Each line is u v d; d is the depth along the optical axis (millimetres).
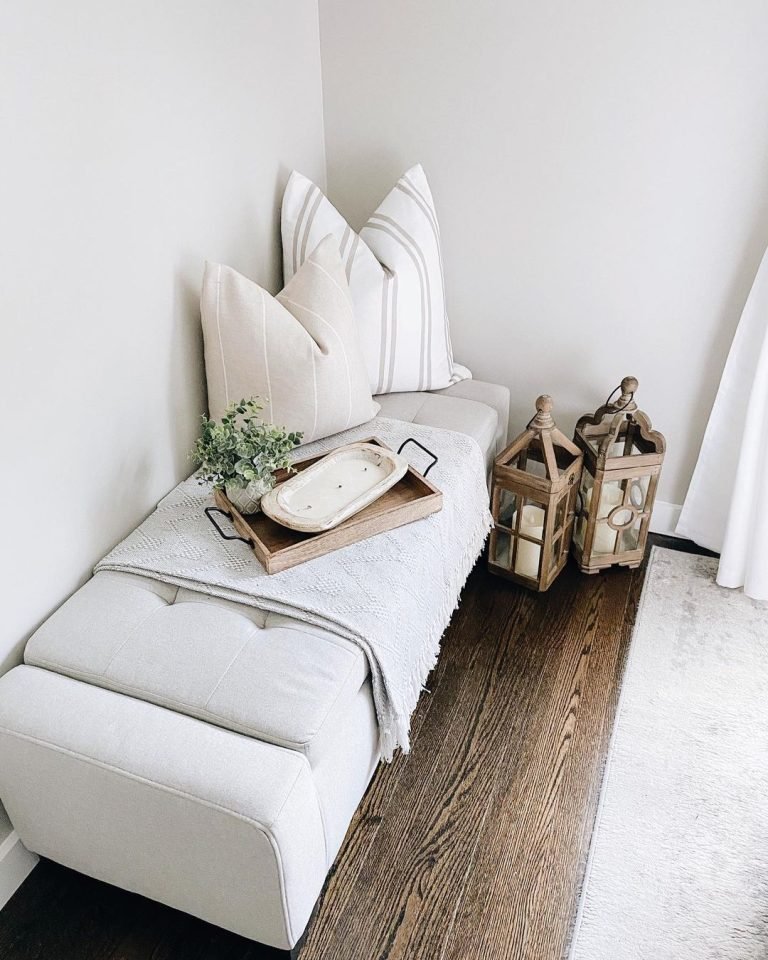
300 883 1169
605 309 2043
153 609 1366
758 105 1693
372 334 1947
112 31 1299
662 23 1688
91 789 1187
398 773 1591
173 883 1249
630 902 1368
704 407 2057
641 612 1984
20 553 1312
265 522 1522
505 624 1951
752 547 1958
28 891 1409
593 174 1896
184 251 1613
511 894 1383
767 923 1336
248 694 1212
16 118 1150
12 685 1263
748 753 1620
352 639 1298
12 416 1242
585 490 2031
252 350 1657
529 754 1627
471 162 1998
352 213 2207
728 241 1847
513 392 2273
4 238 1166
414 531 1547
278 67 1826
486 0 1796
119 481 1530
